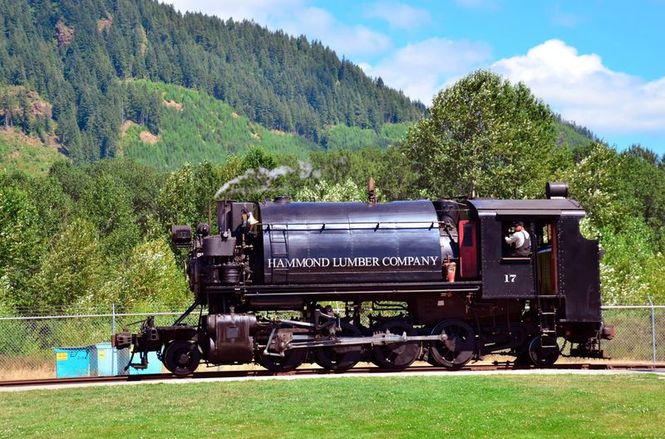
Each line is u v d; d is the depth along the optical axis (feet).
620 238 171.22
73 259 151.53
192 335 67.10
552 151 221.87
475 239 70.85
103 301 146.82
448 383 58.49
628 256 158.40
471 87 193.98
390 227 69.51
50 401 54.03
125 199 318.04
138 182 456.04
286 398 52.47
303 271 67.82
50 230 283.79
